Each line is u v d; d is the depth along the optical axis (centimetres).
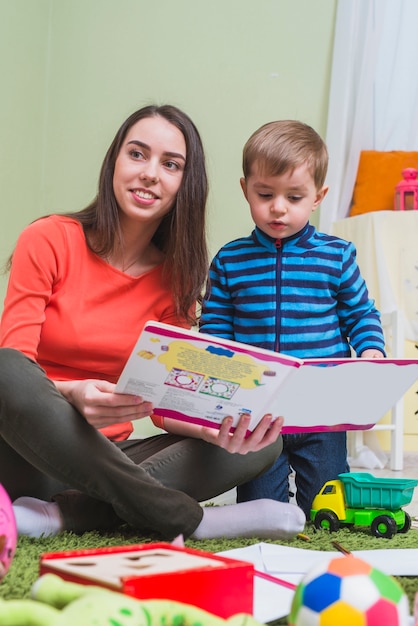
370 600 59
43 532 118
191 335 99
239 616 60
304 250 167
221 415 112
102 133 342
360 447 281
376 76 319
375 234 289
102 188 137
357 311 167
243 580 68
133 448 136
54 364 136
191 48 336
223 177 332
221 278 172
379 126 318
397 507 138
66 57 345
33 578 90
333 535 137
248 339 168
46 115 345
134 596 61
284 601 80
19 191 323
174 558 71
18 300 129
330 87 318
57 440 111
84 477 114
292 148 159
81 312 135
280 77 328
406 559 104
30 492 127
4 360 112
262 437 118
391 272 288
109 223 136
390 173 308
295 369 105
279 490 165
